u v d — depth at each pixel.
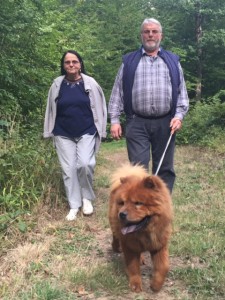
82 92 3.01
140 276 1.93
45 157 3.35
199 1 11.91
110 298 1.83
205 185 4.14
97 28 11.39
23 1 4.25
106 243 2.53
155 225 1.82
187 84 11.91
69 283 1.95
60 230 2.70
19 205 2.80
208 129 7.46
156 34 2.44
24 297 1.78
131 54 2.53
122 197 1.79
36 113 4.56
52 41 5.95
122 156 6.80
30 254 2.23
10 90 4.31
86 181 3.03
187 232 2.66
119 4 12.69
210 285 1.91
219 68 12.48
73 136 3.04
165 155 2.59
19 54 4.44
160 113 2.49
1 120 3.36
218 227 2.75
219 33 11.71
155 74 2.46
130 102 2.52
